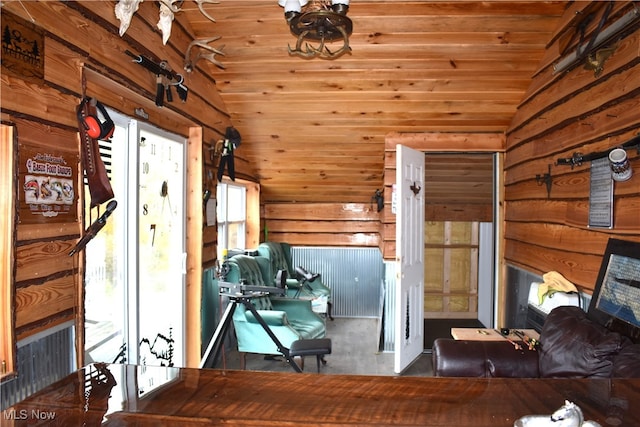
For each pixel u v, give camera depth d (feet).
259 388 3.56
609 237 7.12
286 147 14.03
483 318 18.13
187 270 10.21
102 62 6.11
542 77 9.87
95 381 3.69
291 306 13.03
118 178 7.49
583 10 7.61
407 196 12.01
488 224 17.89
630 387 3.63
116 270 7.51
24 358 4.71
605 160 7.14
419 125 12.66
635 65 6.43
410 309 12.42
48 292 5.07
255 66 10.44
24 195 4.67
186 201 10.12
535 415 3.04
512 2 8.40
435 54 9.85
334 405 3.26
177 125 9.51
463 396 3.44
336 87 10.99
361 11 8.68
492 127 12.66
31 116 4.78
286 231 18.37
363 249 18.06
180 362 9.92
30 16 4.75
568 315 7.35
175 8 6.48
